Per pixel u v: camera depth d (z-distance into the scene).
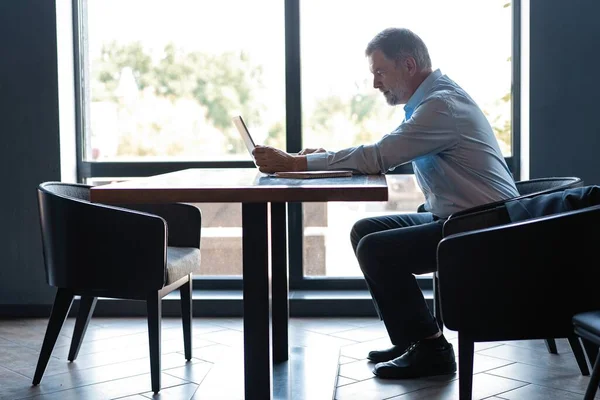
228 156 4.42
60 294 2.94
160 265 2.80
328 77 4.36
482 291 2.25
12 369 3.18
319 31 4.35
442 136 2.85
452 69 4.28
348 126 4.38
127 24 4.42
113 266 2.82
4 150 4.20
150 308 2.82
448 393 2.77
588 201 2.44
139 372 3.12
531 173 4.07
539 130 4.05
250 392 2.30
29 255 4.21
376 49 3.06
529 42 4.02
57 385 2.95
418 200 4.34
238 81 4.40
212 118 4.42
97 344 3.58
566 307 2.23
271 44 4.38
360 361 3.23
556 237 2.21
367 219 3.29
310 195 2.11
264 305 2.28
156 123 4.44
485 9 4.25
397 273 2.88
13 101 4.18
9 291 4.24
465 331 2.28
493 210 2.65
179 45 4.41
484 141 2.95
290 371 2.95
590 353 2.21
